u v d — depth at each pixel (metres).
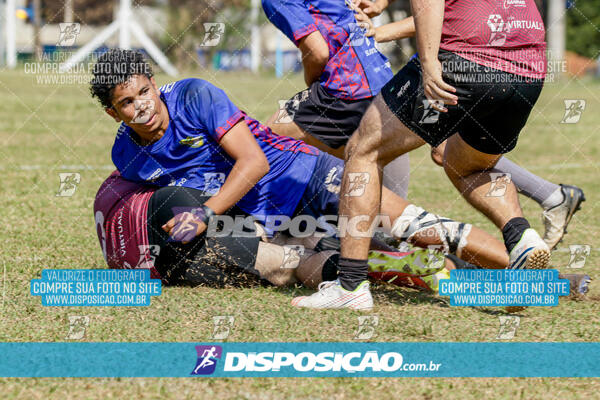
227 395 8.30
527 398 8.33
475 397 8.36
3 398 8.16
